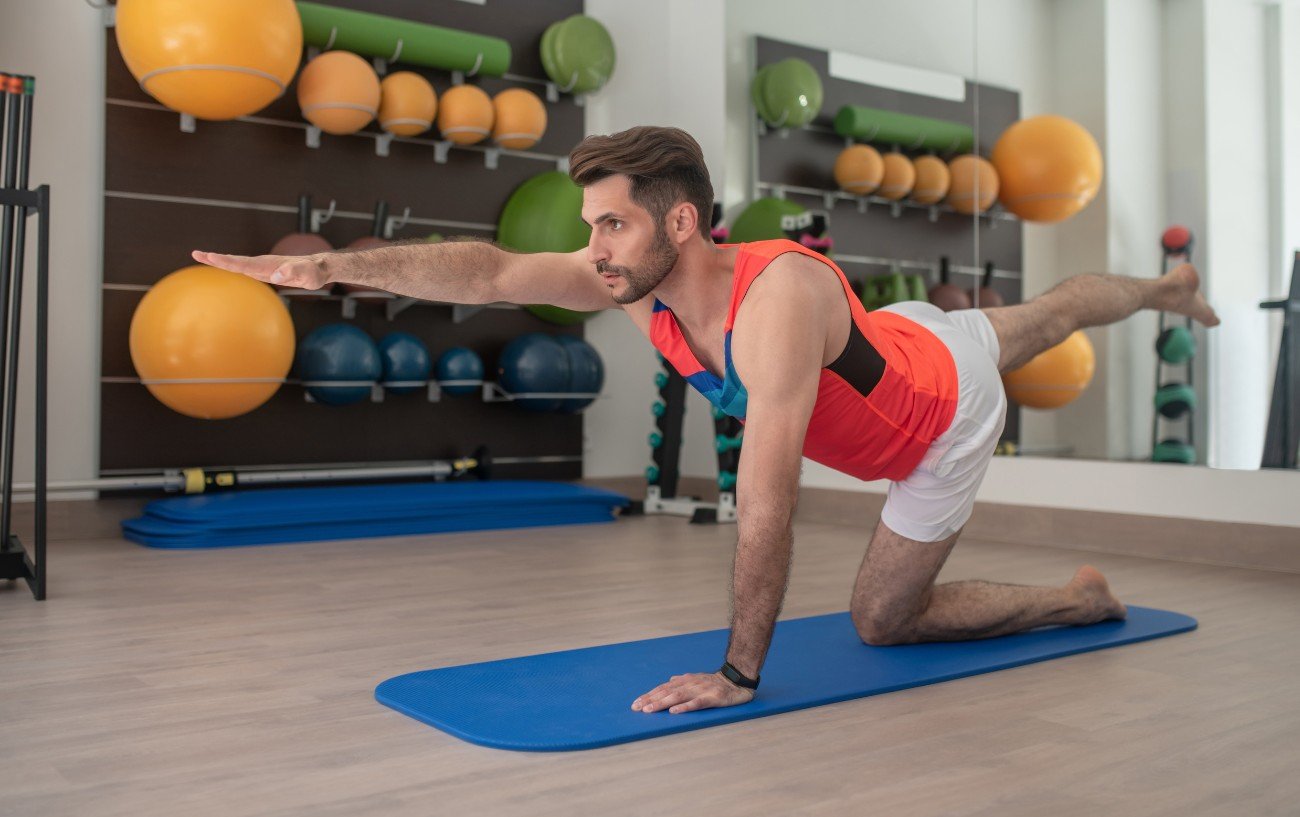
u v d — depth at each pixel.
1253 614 2.87
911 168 5.06
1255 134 3.93
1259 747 1.71
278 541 4.11
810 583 3.35
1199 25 4.08
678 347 1.90
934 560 2.22
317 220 4.79
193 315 3.97
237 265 1.67
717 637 2.44
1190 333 4.03
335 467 4.89
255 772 1.56
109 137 4.38
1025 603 2.47
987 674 2.18
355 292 4.64
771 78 5.36
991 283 4.80
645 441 5.88
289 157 4.77
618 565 3.65
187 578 3.32
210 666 2.23
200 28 3.94
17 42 4.21
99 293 4.37
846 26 5.30
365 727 1.79
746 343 1.72
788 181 5.46
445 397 5.20
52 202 4.27
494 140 5.18
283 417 4.76
